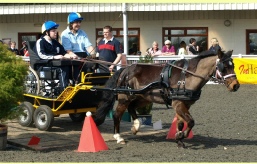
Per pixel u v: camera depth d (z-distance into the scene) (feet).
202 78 30.86
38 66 37.52
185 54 71.61
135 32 82.74
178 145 31.83
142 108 40.16
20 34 85.56
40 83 37.83
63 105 36.73
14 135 35.78
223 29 80.94
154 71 32.65
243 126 39.91
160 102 32.50
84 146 30.89
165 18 81.87
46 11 77.82
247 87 64.95
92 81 36.37
